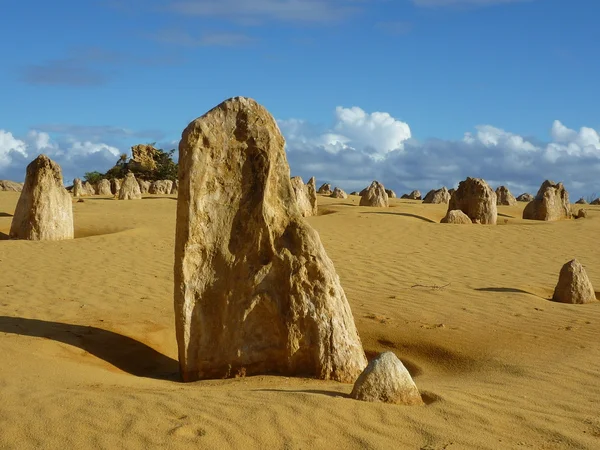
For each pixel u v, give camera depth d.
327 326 7.79
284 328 7.87
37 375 6.95
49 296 11.78
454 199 25.81
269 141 8.04
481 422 5.79
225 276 7.99
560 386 7.20
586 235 21.30
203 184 7.98
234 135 8.07
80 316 10.33
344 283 13.69
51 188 18.98
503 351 8.88
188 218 7.91
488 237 20.66
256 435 5.27
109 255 16.39
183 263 7.93
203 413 5.66
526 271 15.64
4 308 10.64
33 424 5.38
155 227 21.52
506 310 11.24
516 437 5.50
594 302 12.24
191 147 7.94
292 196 8.17
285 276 7.90
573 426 5.82
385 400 6.19
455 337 9.62
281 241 8.00
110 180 56.53
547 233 21.59
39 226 18.73
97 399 6.00
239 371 7.93
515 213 32.69
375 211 27.19
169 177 60.06
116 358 8.62
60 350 8.30
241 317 7.93
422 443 5.27
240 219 8.05
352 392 6.26
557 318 10.74
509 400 6.54
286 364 7.91
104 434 5.21
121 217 24.78
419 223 22.81
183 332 7.91
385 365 6.26
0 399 6.01
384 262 16.27
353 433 5.38
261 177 8.04
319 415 5.69
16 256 16.02
